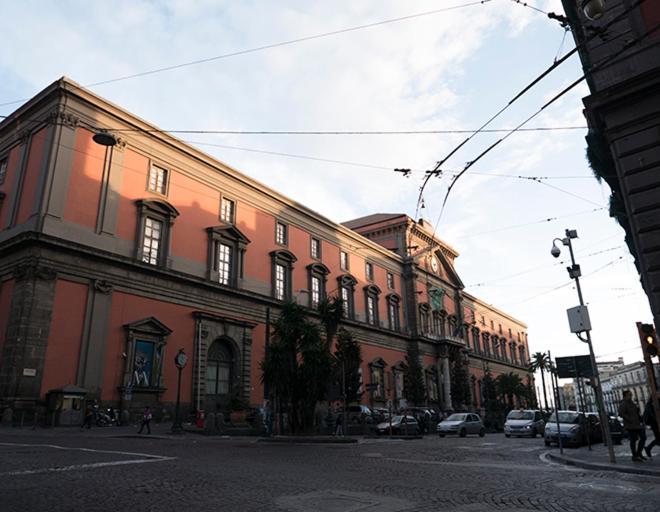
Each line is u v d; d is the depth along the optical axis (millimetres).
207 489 8273
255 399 36688
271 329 39188
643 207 11367
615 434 22203
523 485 9484
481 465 13109
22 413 23641
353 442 22312
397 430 30234
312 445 20219
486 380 72062
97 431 23703
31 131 29703
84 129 29266
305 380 23734
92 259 28141
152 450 15133
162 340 30812
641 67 11898
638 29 12219
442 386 62500
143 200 31391
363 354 51125
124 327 28969
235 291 36281
